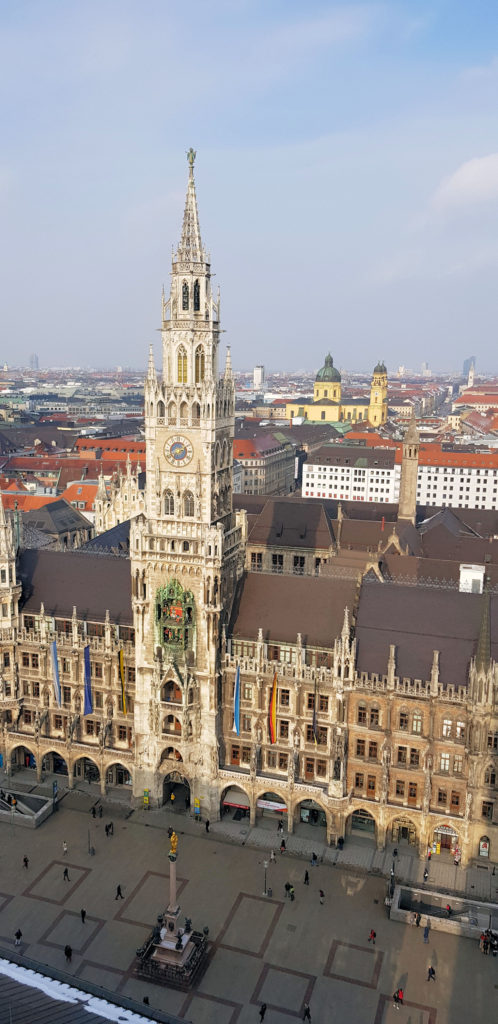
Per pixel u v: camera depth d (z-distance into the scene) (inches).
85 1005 1893.5
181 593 3376.0
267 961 2704.2
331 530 5743.1
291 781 3363.7
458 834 3166.8
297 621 3538.4
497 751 3080.7
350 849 3326.8
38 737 3774.6
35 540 5679.1
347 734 3316.9
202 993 2559.1
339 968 2677.2
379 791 3299.7
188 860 3257.9
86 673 3644.2
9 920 2883.9
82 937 2805.1
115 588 3868.1
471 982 2620.6
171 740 3491.6
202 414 3255.4
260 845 3366.1
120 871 3184.1
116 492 5782.5
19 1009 1797.5
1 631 3786.9
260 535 5767.7
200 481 3302.2
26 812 3538.4
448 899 2974.9
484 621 3041.3
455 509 6688.0
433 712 3147.1
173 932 2701.8
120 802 3676.2
